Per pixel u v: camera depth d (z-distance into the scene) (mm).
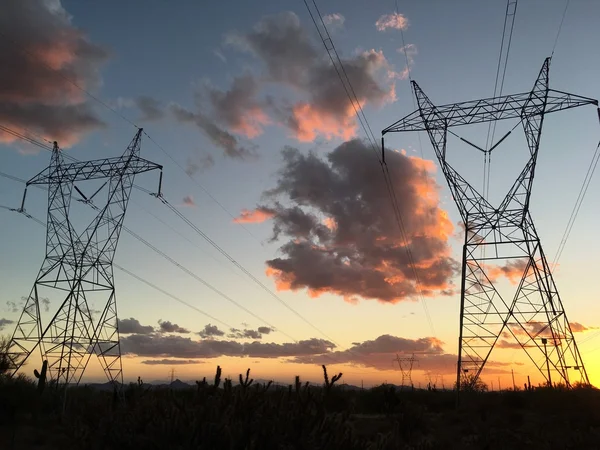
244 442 8320
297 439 8453
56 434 26906
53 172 54938
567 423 40125
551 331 48750
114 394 10820
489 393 58438
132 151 54625
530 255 49000
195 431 8398
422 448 11773
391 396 57188
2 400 34781
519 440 31734
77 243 52906
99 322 51156
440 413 52531
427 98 47031
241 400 8984
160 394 10203
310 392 9164
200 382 9867
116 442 8688
